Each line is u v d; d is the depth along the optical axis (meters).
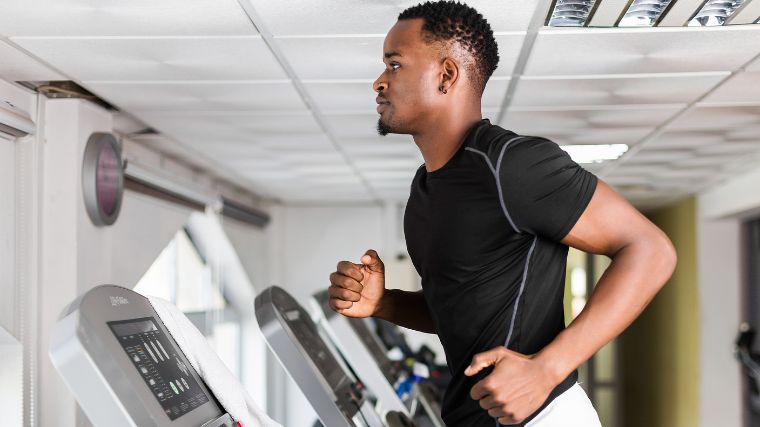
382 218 9.11
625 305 1.26
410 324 1.90
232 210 7.27
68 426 3.60
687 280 7.95
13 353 3.47
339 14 2.61
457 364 1.55
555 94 3.74
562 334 1.25
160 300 1.50
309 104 3.98
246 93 3.71
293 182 7.11
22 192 3.54
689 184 6.92
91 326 1.13
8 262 3.44
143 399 1.16
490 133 1.41
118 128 4.53
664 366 8.87
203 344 1.55
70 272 3.68
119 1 2.49
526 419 1.46
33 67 3.23
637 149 5.21
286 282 9.12
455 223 1.45
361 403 2.53
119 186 4.07
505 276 1.45
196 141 4.96
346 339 3.13
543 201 1.34
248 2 2.51
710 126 4.46
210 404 1.42
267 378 8.44
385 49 1.54
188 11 2.58
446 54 1.48
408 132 1.53
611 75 3.40
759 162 5.72
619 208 1.33
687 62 3.20
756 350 7.14
